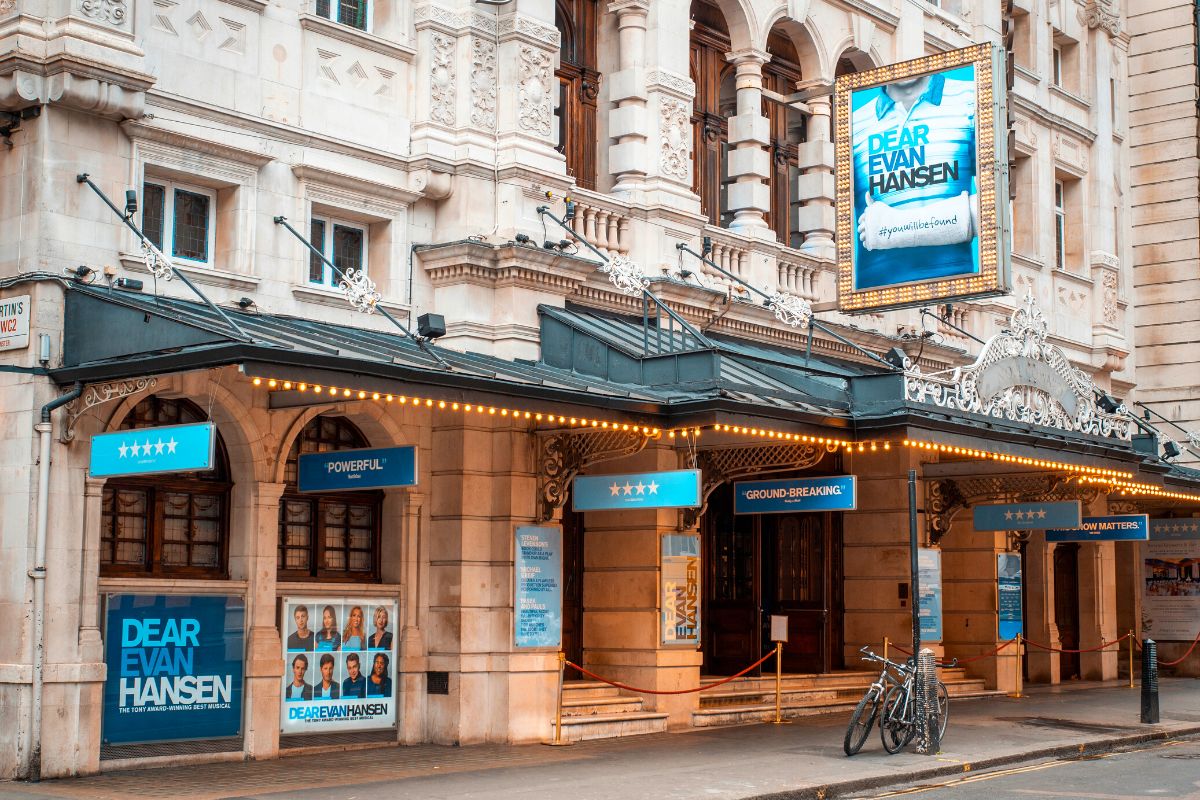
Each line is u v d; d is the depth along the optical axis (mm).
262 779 14477
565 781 14609
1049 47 31094
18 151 14688
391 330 17656
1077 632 30688
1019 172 30062
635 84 20734
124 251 15055
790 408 17453
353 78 17688
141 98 15047
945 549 26797
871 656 17609
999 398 20453
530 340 18438
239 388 15883
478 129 18500
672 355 17328
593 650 20078
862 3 25234
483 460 18031
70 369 14133
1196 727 20828
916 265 21328
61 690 14195
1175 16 33844
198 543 16016
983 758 16812
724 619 24016
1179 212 33594
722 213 23734
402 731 17500
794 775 15164
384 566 17875
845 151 22172
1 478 14445
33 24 14508
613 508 17344
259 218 16406
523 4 18859
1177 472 27734
